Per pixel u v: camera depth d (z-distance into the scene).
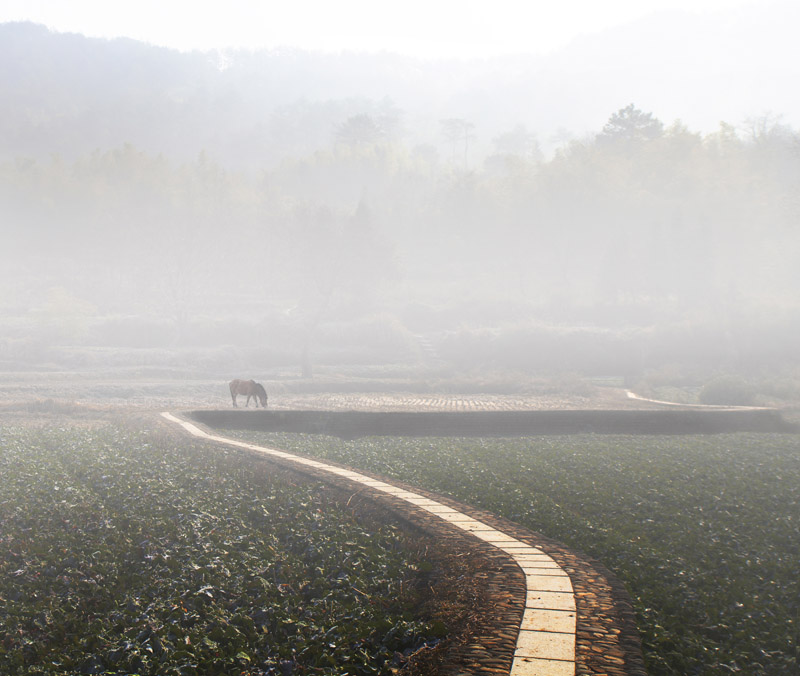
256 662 8.12
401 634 8.39
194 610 9.79
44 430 28.17
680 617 9.84
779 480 21.28
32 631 9.35
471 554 10.98
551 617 7.96
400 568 11.05
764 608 10.45
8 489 16.81
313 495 16.48
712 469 22.91
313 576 11.34
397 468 21.73
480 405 42.78
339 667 7.68
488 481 19.69
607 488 19.31
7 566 11.71
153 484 17.53
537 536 12.23
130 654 8.20
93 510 15.13
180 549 12.41
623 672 6.44
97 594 10.60
